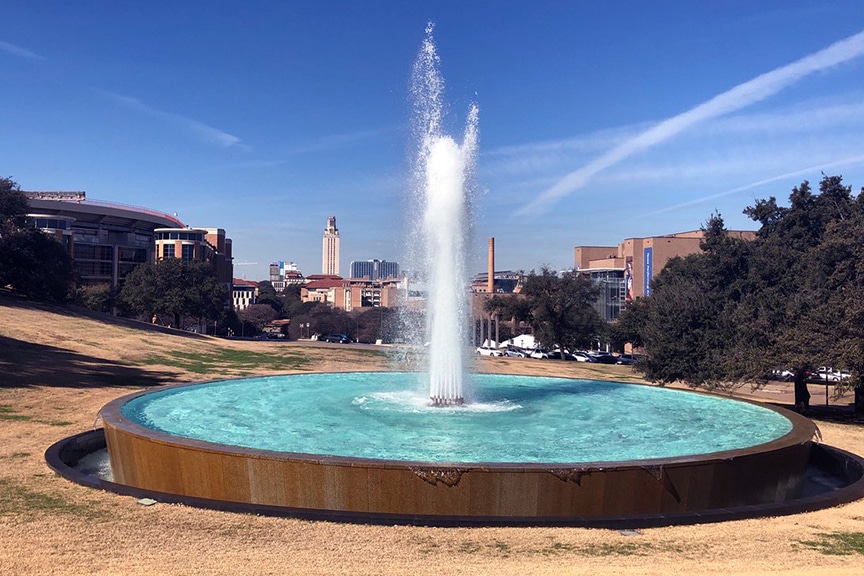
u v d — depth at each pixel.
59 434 18.06
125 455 12.46
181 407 16.92
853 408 31.73
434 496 10.17
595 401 18.98
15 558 8.28
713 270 41.78
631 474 10.42
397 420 15.35
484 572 8.02
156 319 86.81
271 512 10.20
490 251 97.12
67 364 32.19
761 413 16.98
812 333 24.86
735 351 27.28
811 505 11.36
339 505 10.31
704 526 10.24
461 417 15.90
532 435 13.84
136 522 9.82
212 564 8.16
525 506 10.17
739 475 11.24
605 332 65.75
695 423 15.59
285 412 16.31
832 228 34.12
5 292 56.84
